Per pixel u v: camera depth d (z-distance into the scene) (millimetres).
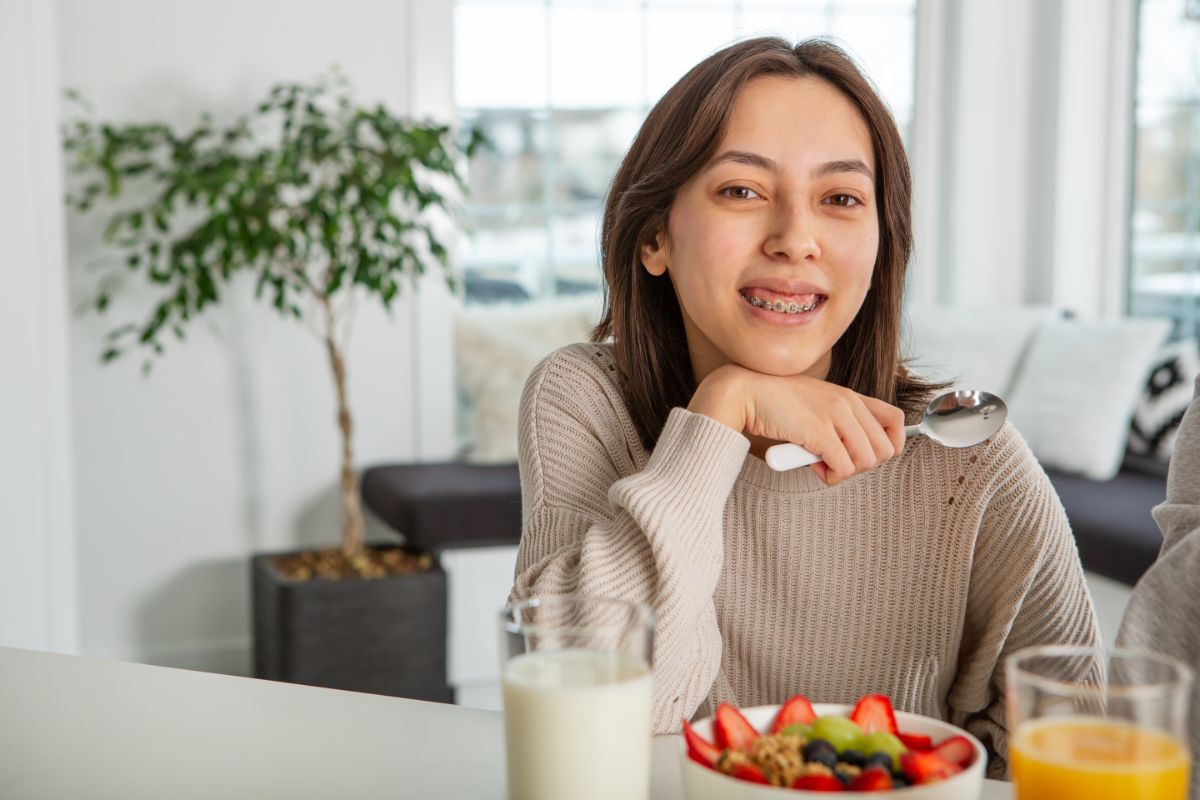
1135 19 4164
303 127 3238
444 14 3744
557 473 1226
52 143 2564
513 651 733
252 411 3668
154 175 3490
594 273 4051
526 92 3949
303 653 3049
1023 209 4336
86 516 3562
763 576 1181
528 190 3979
